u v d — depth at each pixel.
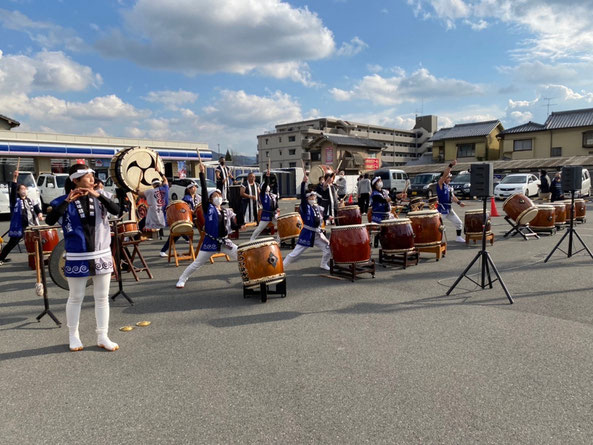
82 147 28.31
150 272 7.85
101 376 3.73
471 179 6.07
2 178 8.43
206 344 4.39
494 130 45.66
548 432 2.74
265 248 5.79
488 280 6.27
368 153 47.03
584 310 5.14
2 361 4.09
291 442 2.71
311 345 4.28
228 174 14.61
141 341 4.53
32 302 6.07
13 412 3.17
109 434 2.86
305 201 7.39
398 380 3.49
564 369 3.62
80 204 4.12
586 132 37.97
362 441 2.70
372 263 7.11
